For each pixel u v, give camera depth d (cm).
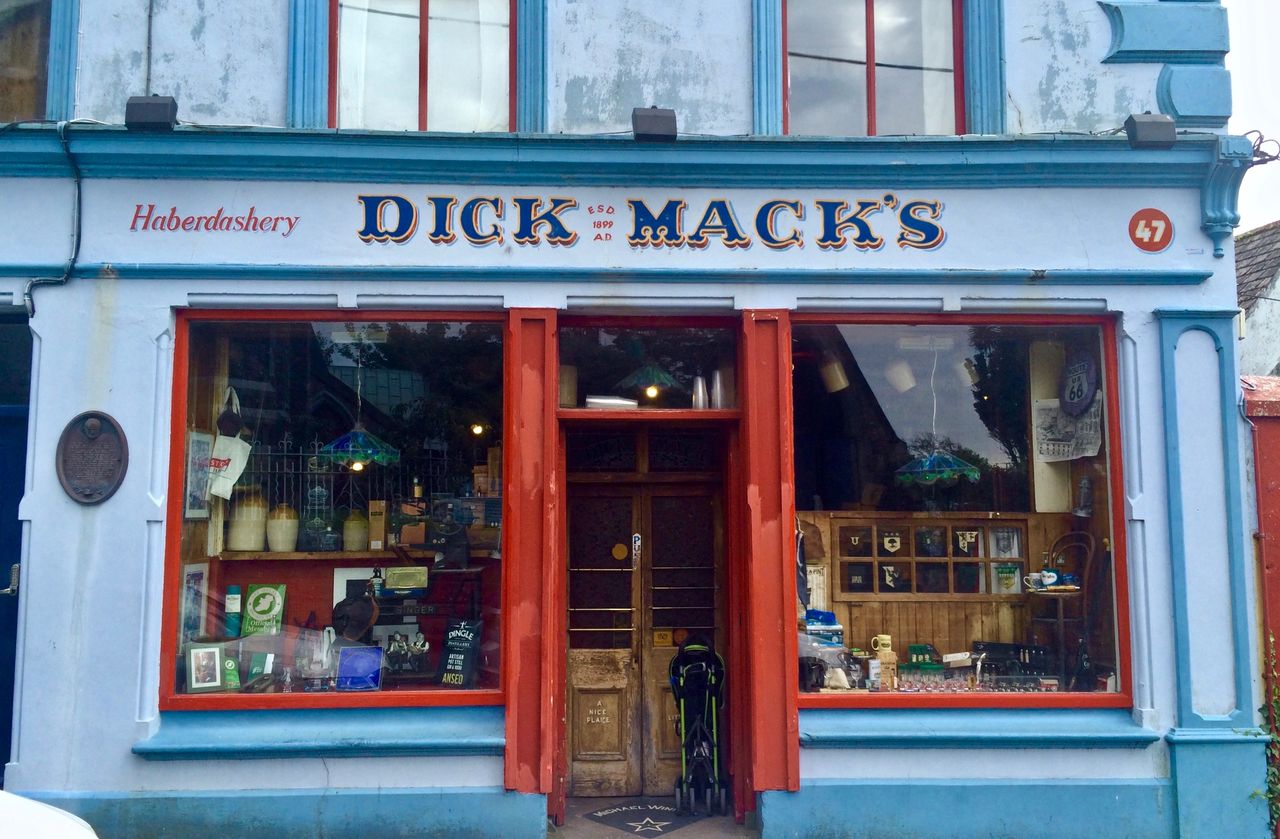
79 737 530
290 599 581
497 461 577
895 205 577
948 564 598
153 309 554
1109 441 578
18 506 582
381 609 579
